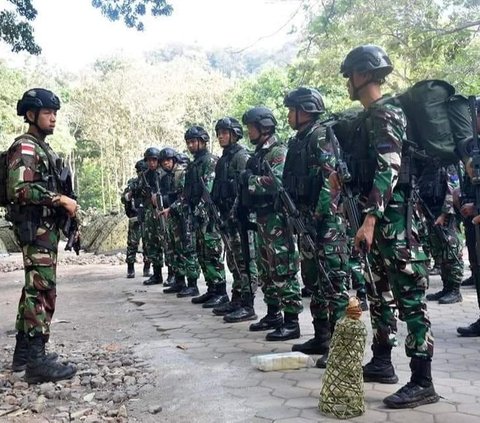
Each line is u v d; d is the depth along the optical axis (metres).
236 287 6.03
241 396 3.44
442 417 2.99
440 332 5.10
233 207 5.57
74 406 3.47
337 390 3.04
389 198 3.04
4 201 4.02
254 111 5.01
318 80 15.97
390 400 3.14
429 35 13.88
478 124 3.78
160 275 9.00
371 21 13.81
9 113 29.94
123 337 5.38
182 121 40.47
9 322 6.49
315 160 4.07
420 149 3.17
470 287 7.68
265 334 5.16
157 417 3.22
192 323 5.78
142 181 8.61
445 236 6.30
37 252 4.00
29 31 13.71
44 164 4.02
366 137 3.23
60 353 4.82
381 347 3.58
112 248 14.78
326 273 4.08
